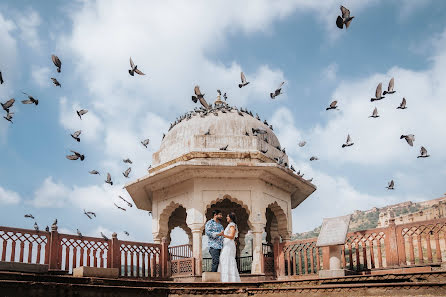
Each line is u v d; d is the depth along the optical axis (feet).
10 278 27.78
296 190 59.31
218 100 59.98
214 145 51.72
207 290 32.91
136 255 45.75
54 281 29.63
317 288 30.01
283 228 55.31
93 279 31.35
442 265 33.53
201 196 50.24
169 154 54.13
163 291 32.58
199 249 48.26
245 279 48.29
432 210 198.08
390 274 31.09
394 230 39.91
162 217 53.98
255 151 51.52
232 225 40.24
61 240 39.55
